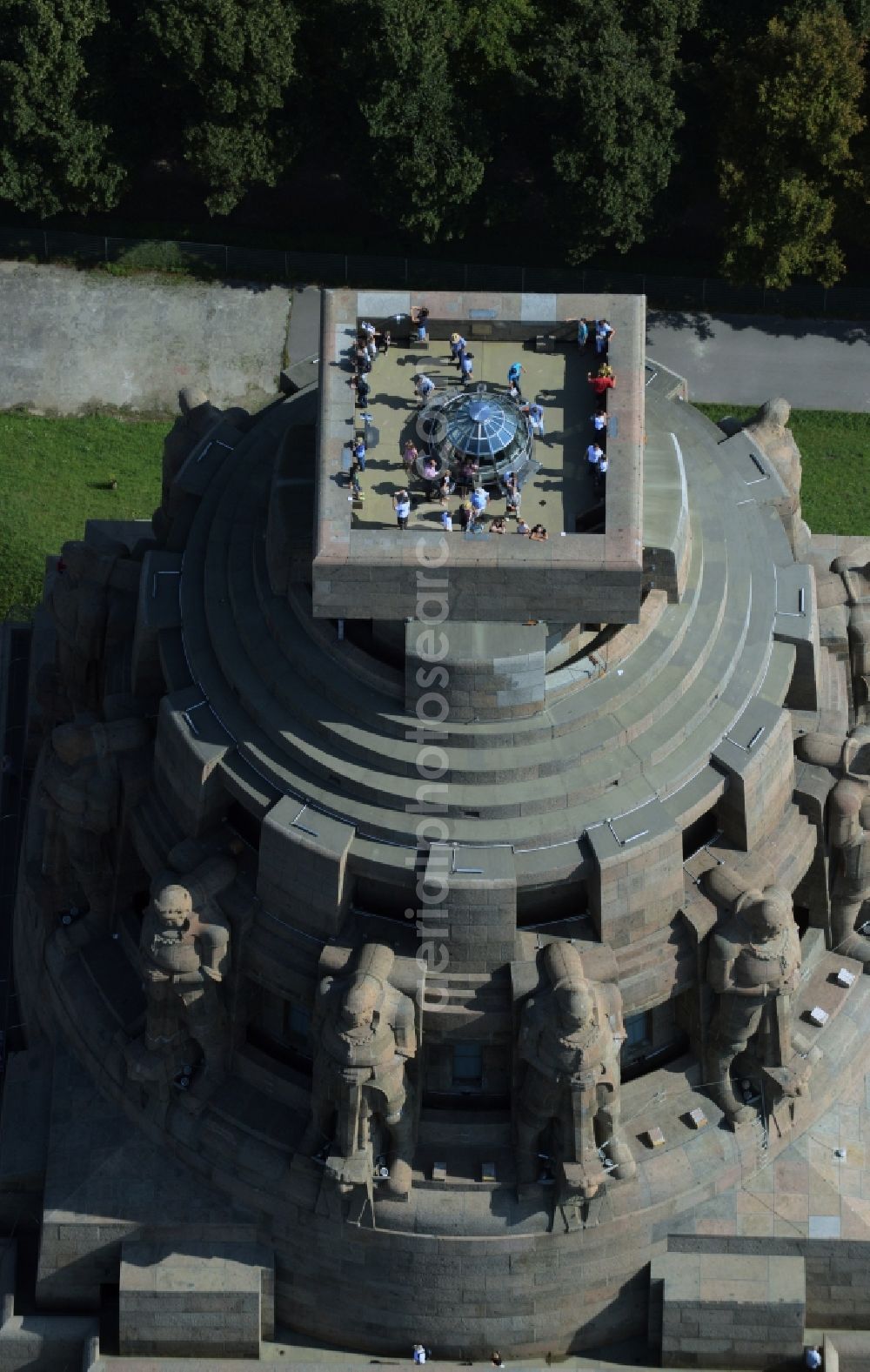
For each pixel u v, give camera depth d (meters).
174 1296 88.75
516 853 82.06
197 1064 89.62
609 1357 89.94
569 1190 85.25
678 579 82.94
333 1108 85.00
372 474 81.25
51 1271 90.25
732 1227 87.94
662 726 84.06
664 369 94.56
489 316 83.25
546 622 80.88
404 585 78.88
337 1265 88.38
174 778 86.12
